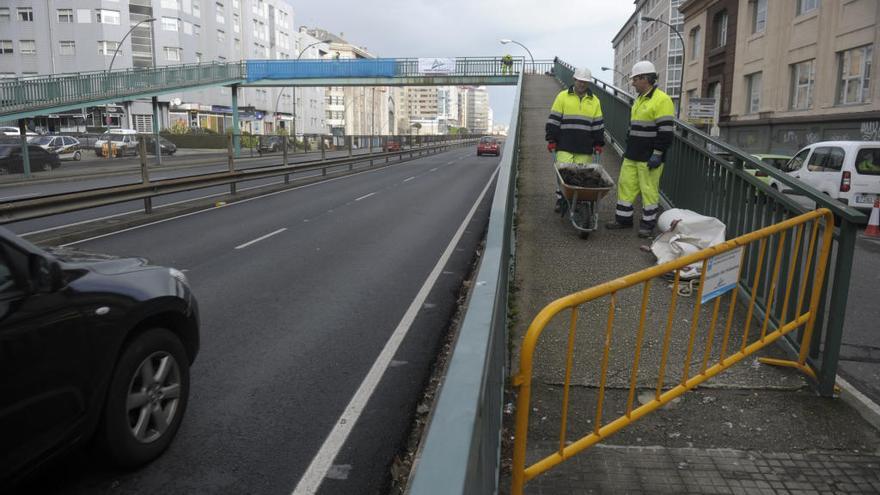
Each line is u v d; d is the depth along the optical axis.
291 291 7.67
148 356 3.62
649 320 5.32
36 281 2.95
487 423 1.89
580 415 3.93
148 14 62.44
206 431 4.12
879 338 5.50
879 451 3.55
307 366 5.27
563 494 3.16
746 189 5.94
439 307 7.05
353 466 3.73
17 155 24.64
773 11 30.19
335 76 49.25
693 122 35.47
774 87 30.17
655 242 7.00
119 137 36.81
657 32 73.81
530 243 7.73
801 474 3.33
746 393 4.20
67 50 61.06
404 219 13.91
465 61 48.16
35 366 2.87
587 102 8.67
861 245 10.72
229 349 5.67
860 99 23.78
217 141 44.44
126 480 3.52
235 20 76.25
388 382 4.96
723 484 3.24
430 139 60.69
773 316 4.89
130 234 11.66
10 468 2.74
